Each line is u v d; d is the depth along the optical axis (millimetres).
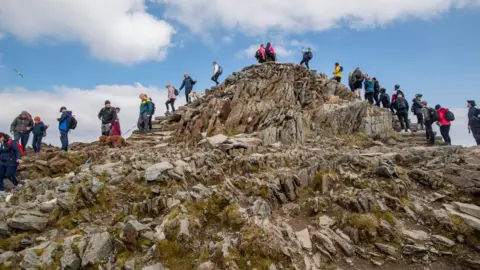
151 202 9258
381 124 19234
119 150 15734
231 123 17406
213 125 17406
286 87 20359
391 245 7602
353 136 17906
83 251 7477
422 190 10055
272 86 20891
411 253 7324
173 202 9195
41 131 17641
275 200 9281
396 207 8852
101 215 9438
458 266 6973
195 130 17219
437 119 16469
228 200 8781
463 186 9688
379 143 16781
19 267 7270
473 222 7867
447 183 10062
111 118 18125
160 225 8094
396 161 12133
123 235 7742
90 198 9742
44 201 10367
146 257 7152
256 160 11234
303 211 9078
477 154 12586
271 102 18969
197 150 14047
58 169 14109
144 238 7633
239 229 7789
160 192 9891
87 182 10453
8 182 13516
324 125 17922
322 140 16188
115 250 7566
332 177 10133
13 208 9766
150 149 15672
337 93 22844
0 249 8172
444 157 11953
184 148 15242
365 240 7828
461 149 13344
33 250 7512
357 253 7477
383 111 20281
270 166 11328
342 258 7344
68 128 16375
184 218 8000
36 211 9422
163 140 18109
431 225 8227
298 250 7383
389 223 8219
